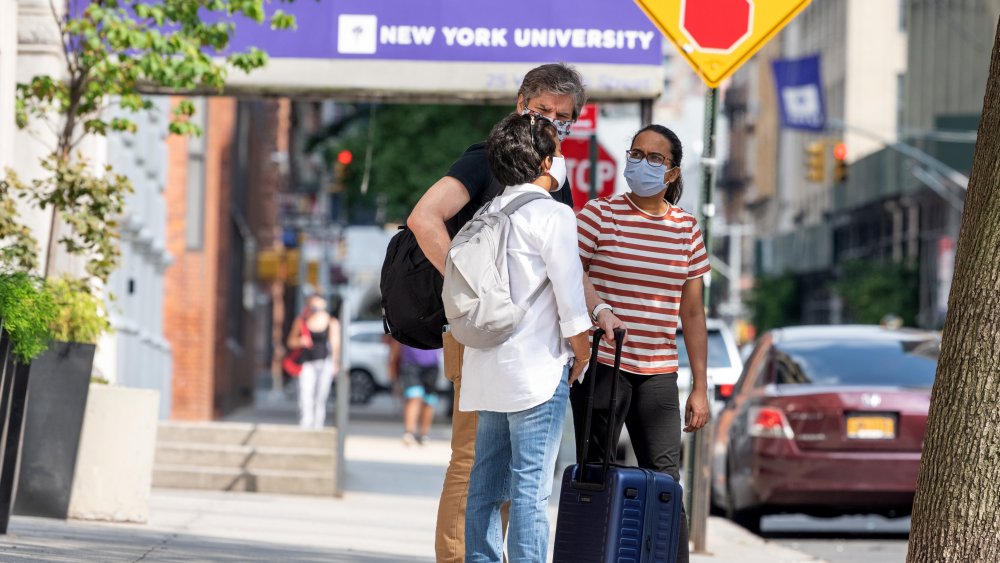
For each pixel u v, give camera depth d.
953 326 12.14
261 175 100.94
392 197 67.56
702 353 15.27
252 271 87.44
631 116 49.38
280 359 108.62
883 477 28.09
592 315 13.28
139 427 22.66
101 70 22.91
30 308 17.08
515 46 26.19
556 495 33.03
